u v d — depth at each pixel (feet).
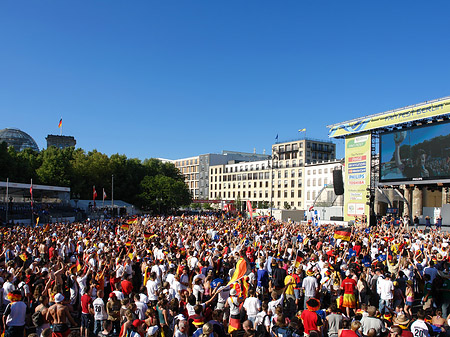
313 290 39.91
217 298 39.17
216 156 469.98
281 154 366.02
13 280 37.58
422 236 77.46
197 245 62.64
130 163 321.32
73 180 252.01
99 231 88.53
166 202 294.25
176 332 26.50
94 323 35.81
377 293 41.60
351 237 73.00
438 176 118.73
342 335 25.55
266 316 30.66
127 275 46.47
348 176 161.68
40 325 28.86
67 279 41.75
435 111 122.11
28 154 267.80
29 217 168.35
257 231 87.81
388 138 139.23
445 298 40.65
